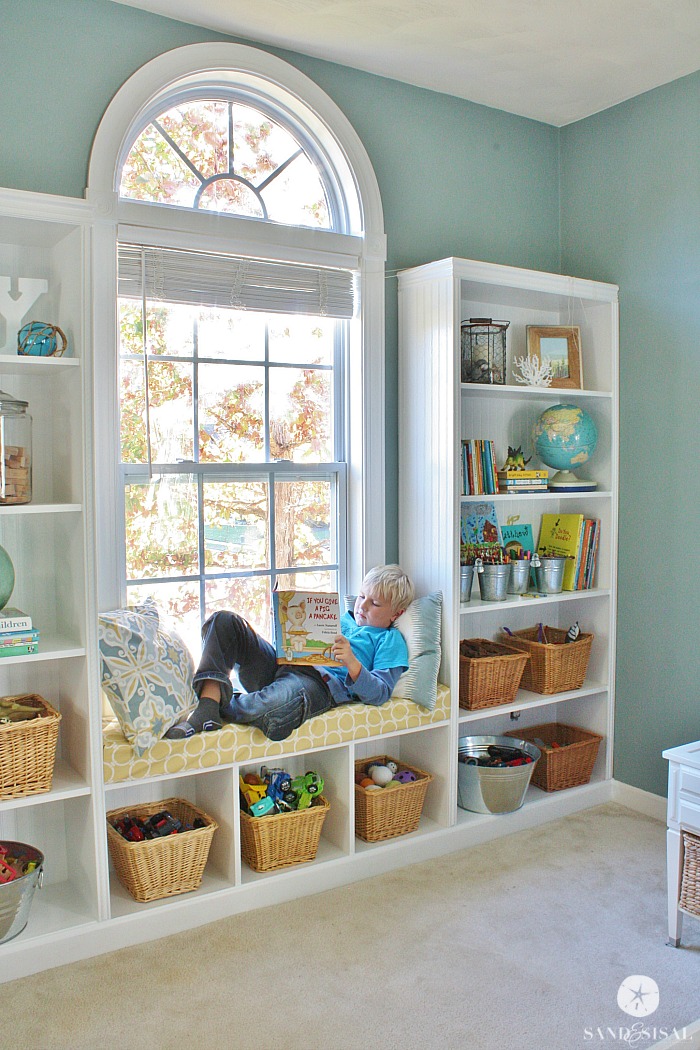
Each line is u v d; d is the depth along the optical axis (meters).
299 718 2.54
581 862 2.83
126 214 2.54
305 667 2.69
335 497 3.07
